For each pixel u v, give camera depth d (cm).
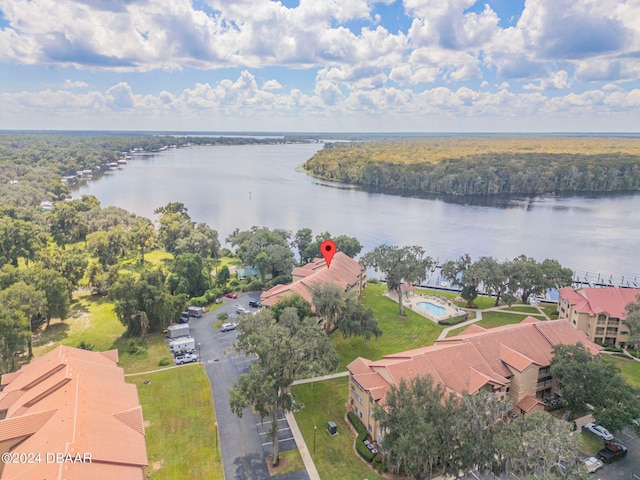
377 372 6041
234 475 5159
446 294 11638
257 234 14075
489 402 4500
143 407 6456
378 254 10256
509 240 17388
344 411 6397
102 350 8344
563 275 10131
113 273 11312
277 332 5559
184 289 10606
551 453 3919
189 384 7100
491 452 4312
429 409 4666
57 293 9169
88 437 4306
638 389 5691
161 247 16550
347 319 7881
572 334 7044
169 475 5141
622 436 5747
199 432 5925
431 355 6088
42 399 5228
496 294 10838
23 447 4488
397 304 10612
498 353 6531
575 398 5775
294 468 5281
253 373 5162
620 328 8438
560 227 19388
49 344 8581
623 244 16738
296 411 6372
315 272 10006
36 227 15500
